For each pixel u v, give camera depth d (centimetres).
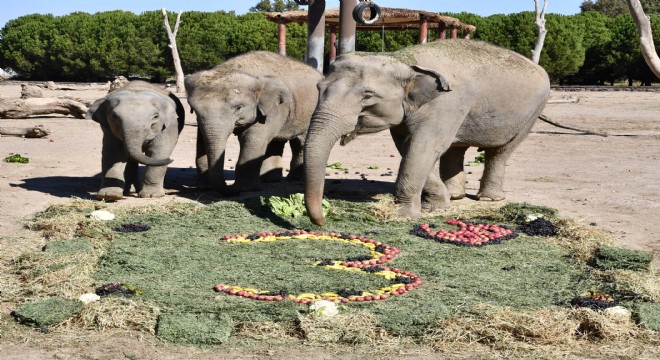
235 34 6800
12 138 2119
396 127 1096
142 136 1098
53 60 7062
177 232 966
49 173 1495
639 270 838
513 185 1436
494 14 6781
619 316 672
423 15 3409
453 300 715
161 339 622
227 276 783
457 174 1253
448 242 945
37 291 730
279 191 1278
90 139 2156
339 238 954
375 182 1444
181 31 6794
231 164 1720
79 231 942
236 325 649
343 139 1031
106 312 667
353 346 618
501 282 782
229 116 1201
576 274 817
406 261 856
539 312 676
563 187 1417
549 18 6303
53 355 594
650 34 1034
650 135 2447
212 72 1242
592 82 7425
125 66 6869
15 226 1003
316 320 646
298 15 3500
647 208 1205
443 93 1066
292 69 1358
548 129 2692
